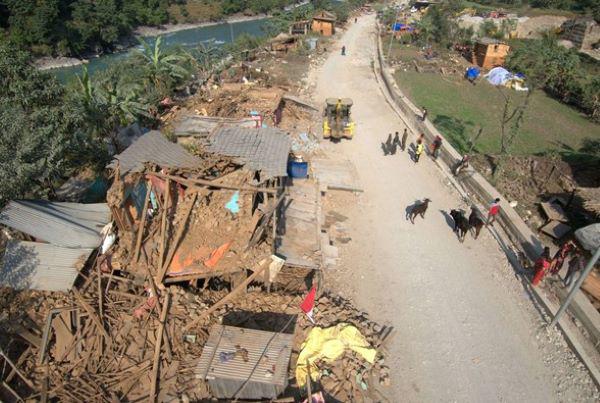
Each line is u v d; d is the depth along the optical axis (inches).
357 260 633.6
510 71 1786.4
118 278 505.7
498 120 1283.2
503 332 520.7
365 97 1368.1
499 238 686.5
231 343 415.5
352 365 448.8
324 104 1277.1
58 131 698.2
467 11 2817.4
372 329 509.0
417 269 620.4
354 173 871.7
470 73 1716.3
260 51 1952.5
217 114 1040.8
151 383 402.3
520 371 473.1
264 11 4552.2
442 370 470.3
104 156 807.1
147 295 498.3
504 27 2471.7
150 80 1325.0
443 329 522.3
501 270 621.0
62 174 746.2
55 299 482.0
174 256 524.1
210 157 615.8
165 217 545.3
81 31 2719.0
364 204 778.2
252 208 564.4
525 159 951.6
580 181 871.1
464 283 596.7
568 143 1146.0
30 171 582.6
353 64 1770.4
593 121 1353.3
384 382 448.1
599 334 493.0
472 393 447.5
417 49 2117.4
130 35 3331.7
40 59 2598.4
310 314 476.7
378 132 1098.1
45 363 420.5
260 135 684.7
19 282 490.6
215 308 487.8
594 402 442.9
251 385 384.8
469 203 786.8
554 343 506.6
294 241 588.1
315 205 687.7
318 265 544.4
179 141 846.5
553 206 764.6
